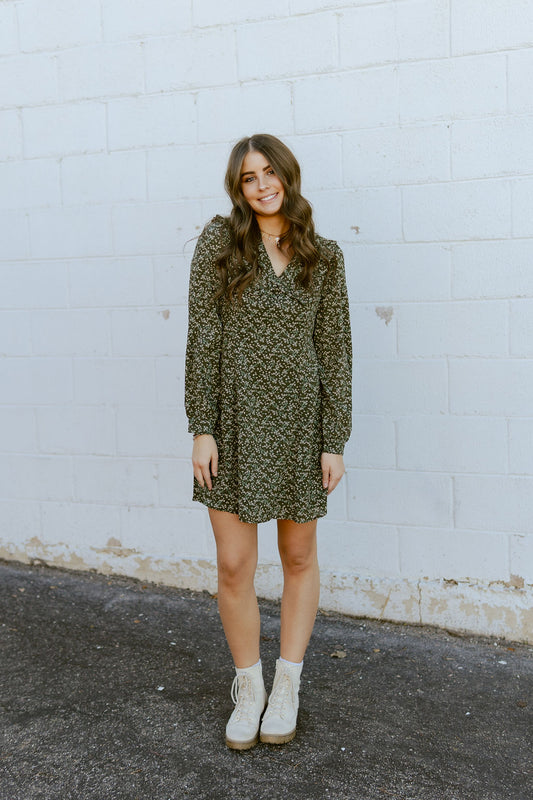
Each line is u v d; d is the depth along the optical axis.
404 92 2.74
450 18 2.65
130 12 3.05
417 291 2.82
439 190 2.75
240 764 2.10
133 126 3.11
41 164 3.26
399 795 1.96
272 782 2.02
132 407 3.26
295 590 2.29
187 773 2.07
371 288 2.87
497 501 2.81
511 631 2.82
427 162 2.75
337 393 2.20
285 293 2.10
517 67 2.61
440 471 2.87
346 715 2.34
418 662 2.68
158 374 3.21
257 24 2.89
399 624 2.97
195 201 3.07
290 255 2.14
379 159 2.80
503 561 2.82
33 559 3.53
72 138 3.20
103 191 3.19
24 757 2.15
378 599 3.00
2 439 3.49
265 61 2.90
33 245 3.32
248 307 2.08
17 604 3.15
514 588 2.81
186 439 3.20
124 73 3.09
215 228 2.13
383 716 2.33
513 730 2.26
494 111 2.65
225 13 2.92
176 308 3.14
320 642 2.84
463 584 2.88
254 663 2.26
